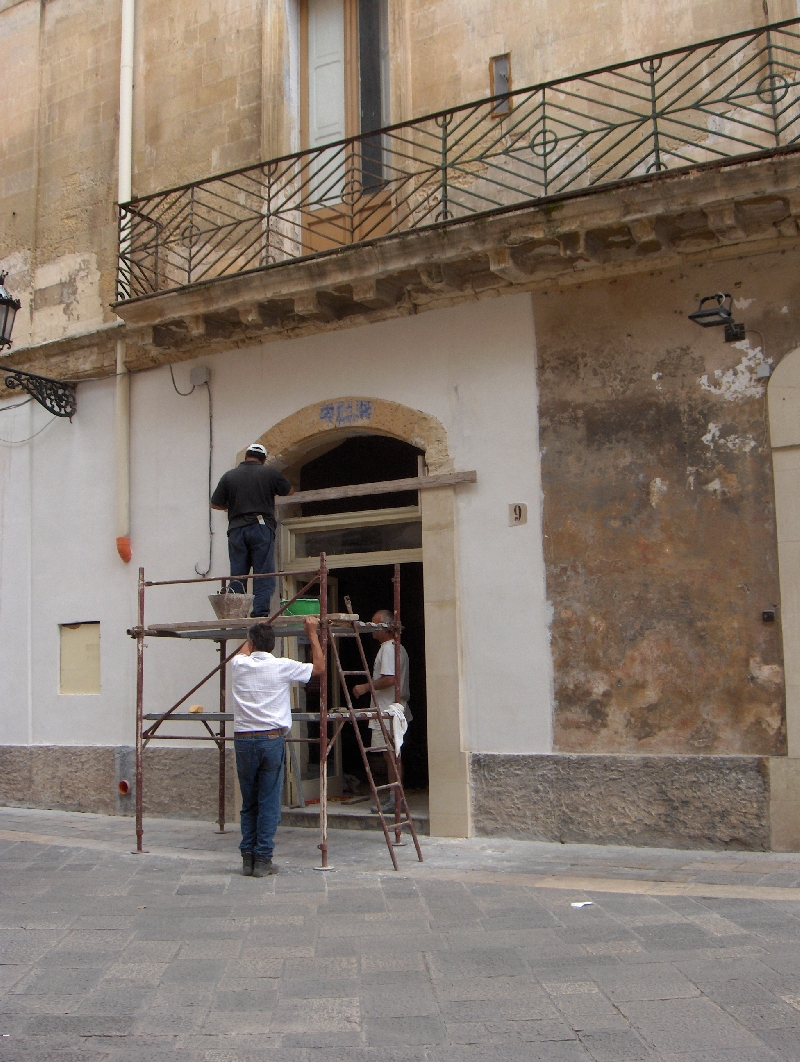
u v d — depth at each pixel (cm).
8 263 1270
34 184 1262
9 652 1202
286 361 1038
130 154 1176
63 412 1176
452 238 874
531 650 884
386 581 1309
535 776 870
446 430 943
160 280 1130
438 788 907
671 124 882
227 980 506
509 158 952
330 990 489
